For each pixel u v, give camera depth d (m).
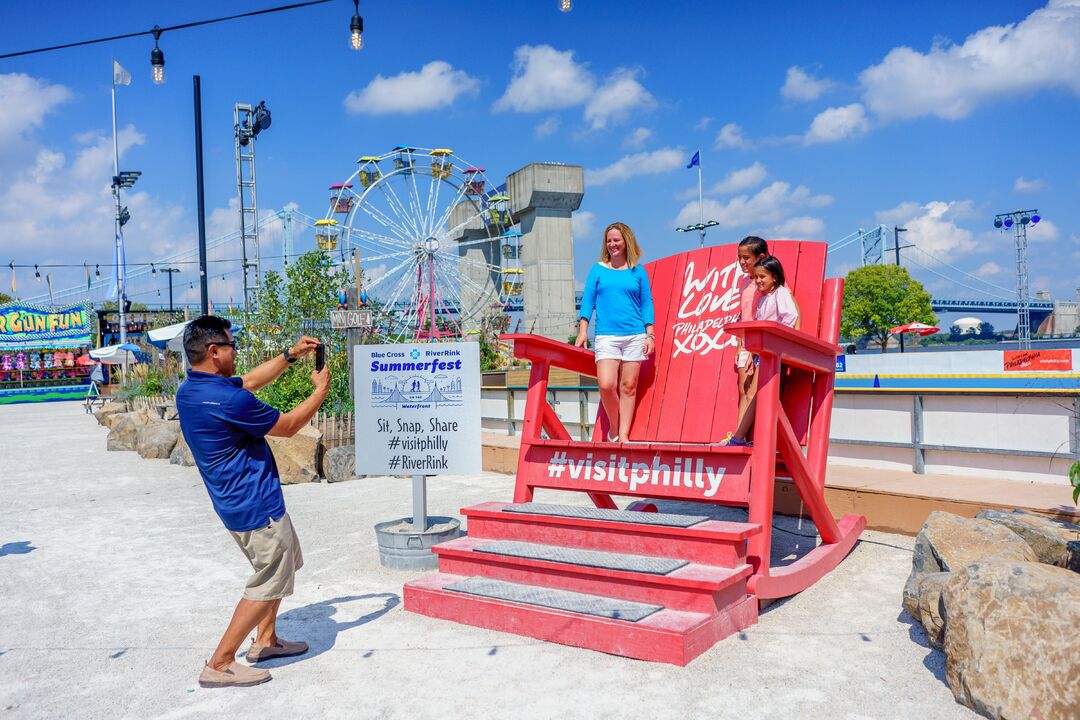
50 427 22.64
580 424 10.05
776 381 4.43
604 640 3.82
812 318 5.33
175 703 3.49
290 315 13.34
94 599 5.14
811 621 4.18
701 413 5.52
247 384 3.88
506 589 4.36
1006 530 4.12
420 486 5.80
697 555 4.16
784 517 6.66
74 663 4.00
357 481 9.84
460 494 8.61
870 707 3.19
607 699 3.34
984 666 3.08
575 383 12.07
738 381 5.39
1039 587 3.12
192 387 3.62
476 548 4.68
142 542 6.82
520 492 5.19
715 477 4.47
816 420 5.21
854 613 4.29
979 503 5.34
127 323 41.91
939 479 6.33
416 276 39.72
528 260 58.12
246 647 4.16
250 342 13.64
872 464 7.12
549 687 3.48
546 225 57.00
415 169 40.81
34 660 4.05
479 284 51.62
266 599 3.67
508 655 3.86
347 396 11.29
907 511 5.77
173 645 4.24
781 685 3.41
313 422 10.52
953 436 6.57
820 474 5.08
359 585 5.25
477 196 43.78
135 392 23.58
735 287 5.70
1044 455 5.95
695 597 3.88
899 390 6.87
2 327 44.31
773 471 4.35
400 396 5.85
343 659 3.91
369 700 3.44
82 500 9.16
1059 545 4.10
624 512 4.66
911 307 65.25
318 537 6.74
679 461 4.62
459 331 38.66
